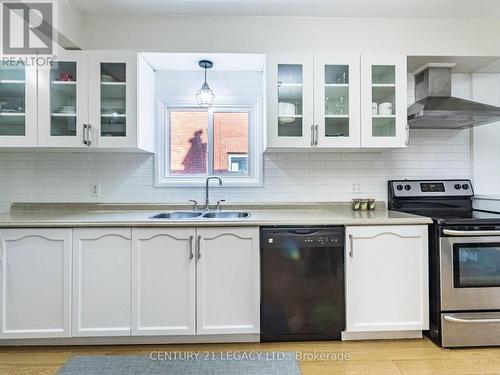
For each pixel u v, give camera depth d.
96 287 1.94
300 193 2.63
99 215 2.23
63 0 2.11
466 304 1.96
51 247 1.92
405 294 2.02
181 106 2.63
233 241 1.97
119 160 2.56
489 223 1.96
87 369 1.73
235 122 2.69
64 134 2.19
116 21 2.32
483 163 2.66
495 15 2.36
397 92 2.28
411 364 1.80
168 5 2.21
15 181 2.51
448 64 2.48
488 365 1.79
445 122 2.46
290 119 2.29
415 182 2.61
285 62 2.23
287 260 1.98
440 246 1.96
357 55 2.25
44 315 1.93
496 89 2.68
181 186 2.59
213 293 1.96
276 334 2.01
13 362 1.81
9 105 2.20
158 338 2.00
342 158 2.65
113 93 2.25
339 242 1.99
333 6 2.25
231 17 2.36
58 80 2.18
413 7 2.26
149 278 1.95
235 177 2.68
